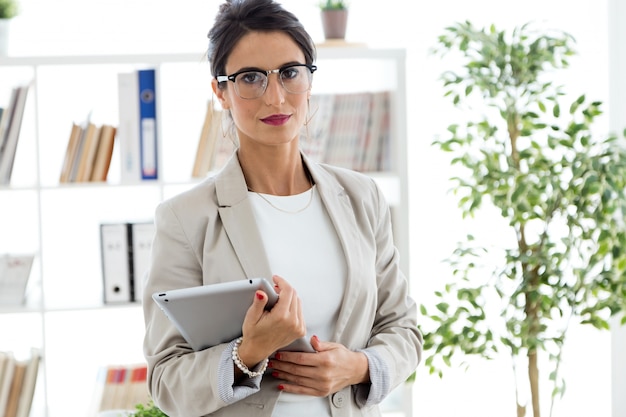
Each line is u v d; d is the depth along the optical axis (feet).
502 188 11.12
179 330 6.16
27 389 11.88
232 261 6.46
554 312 13.47
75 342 13.08
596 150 12.69
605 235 10.83
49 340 13.03
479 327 13.20
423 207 13.50
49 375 13.04
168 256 6.57
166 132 12.91
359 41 13.26
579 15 13.37
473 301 11.28
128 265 12.09
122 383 11.92
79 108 12.71
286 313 5.80
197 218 6.56
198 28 13.11
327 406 6.59
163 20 13.07
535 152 11.55
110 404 11.85
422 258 13.52
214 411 6.44
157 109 11.92
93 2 12.94
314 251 6.68
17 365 11.89
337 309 6.68
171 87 12.91
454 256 13.46
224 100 6.71
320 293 6.61
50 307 11.83
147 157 11.98
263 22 6.35
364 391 6.75
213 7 13.12
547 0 13.33
